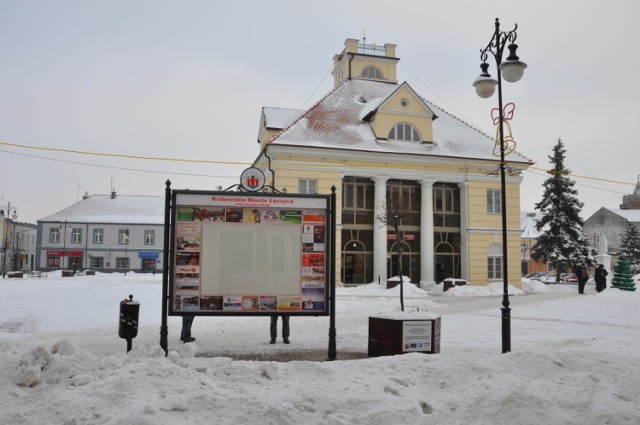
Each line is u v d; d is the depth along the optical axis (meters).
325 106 35.34
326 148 31.17
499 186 35.28
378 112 33.47
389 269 33.88
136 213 70.25
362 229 33.44
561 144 51.44
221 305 9.95
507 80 11.26
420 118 34.25
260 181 15.90
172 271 9.85
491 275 34.91
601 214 79.81
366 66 40.09
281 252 10.16
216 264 9.98
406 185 34.88
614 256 75.62
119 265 67.25
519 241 35.34
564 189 51.06
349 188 33.50
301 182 31.30
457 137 35.94
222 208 10.09
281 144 30.48
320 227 10.30
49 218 67.69
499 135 11.80
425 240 33.88
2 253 74.19
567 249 50.22
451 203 35.59
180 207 9.98
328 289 10.19
